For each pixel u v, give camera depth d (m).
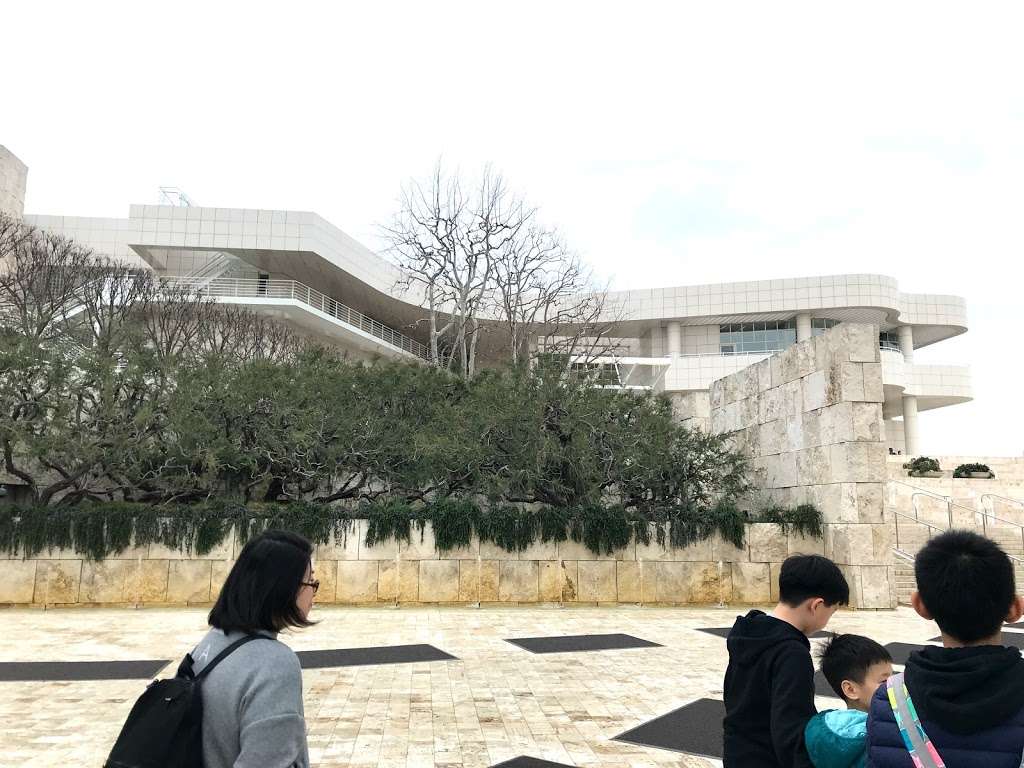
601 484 18.59
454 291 40.28
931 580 2.00
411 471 18.75
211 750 1.91
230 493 18.55
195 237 43.00
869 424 16.92
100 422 16.69
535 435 17.88
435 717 7.11
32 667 9.39
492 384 18.86
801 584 2.74
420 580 16.81
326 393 18.33
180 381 17.47
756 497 20.52
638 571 17.45
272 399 17.83
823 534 17.62
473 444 17.84
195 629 12.90
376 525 16.83
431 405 19.84
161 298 30.09
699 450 19.22
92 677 8.77
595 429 18.42
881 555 16.50
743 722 2.65
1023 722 1.76
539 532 17.33
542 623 14.19
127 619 14.19
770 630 2.70
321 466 17.92
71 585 15.86
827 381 17.67
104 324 26.59
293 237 43.31
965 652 1.91
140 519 16.20
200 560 16.28
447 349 50.97
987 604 1.90
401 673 9.24
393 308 52.72
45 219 47.66
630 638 12.30
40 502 16.84
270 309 41.19
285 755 1.90
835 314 57.44
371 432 18.11
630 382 57.31
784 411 19.55
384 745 6.16
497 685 8.57
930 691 1.86
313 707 7.50
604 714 7.24
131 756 1.82
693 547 17.67
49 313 24.48
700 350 59.97
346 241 46.66
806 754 2.34
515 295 40.50
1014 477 39.78
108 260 31.97
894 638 12.38
